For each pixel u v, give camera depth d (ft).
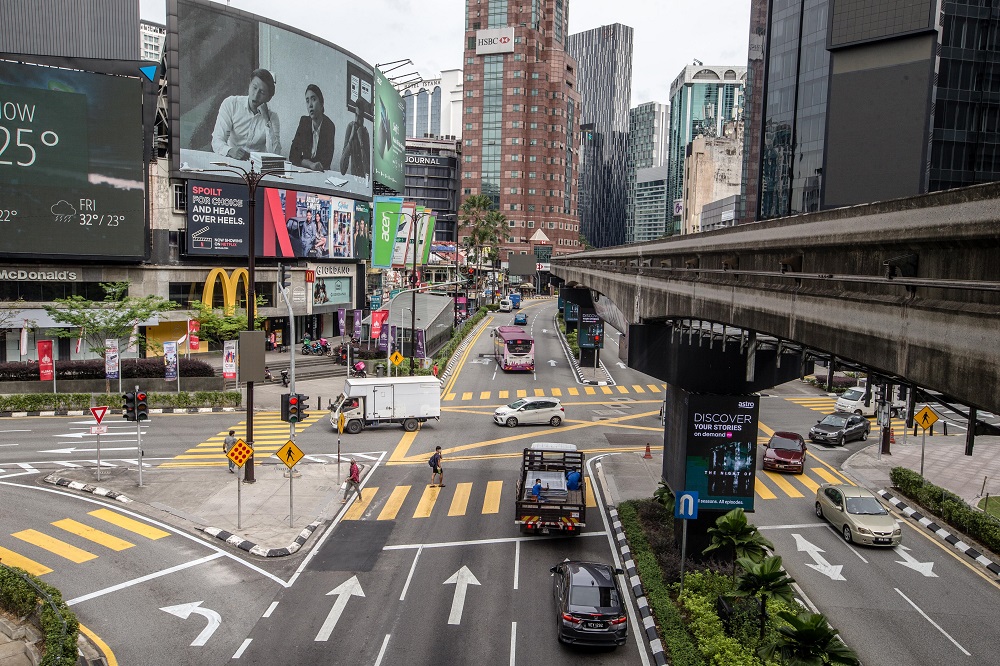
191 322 173.58
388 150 349.61
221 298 212.43
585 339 212.64
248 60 219.61
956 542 81.87
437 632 60.13
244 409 150.71
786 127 290.56
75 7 188.44
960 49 215.72
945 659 56.95
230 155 214.90
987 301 35.86
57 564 71.82
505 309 386.11
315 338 255.29
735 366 74.79
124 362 158.51
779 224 59.47
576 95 578.66
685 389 75.82
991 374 34.63
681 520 75.31
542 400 141.79
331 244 254.27
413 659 55.77
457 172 645.51
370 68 280.51
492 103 525.34
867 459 118.21
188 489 95.86
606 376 202.69
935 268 40.73
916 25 214.07
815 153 269.23
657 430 140.05
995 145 218.38
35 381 150.51
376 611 63.77
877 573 73.77
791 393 179.11
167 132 207.62
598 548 79.71
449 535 82.84
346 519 87.71
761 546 67.00
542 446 91.81
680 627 58.59
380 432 134.00
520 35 517.14
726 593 60.85
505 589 68.85
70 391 151.94
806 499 97.81
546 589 69.05
